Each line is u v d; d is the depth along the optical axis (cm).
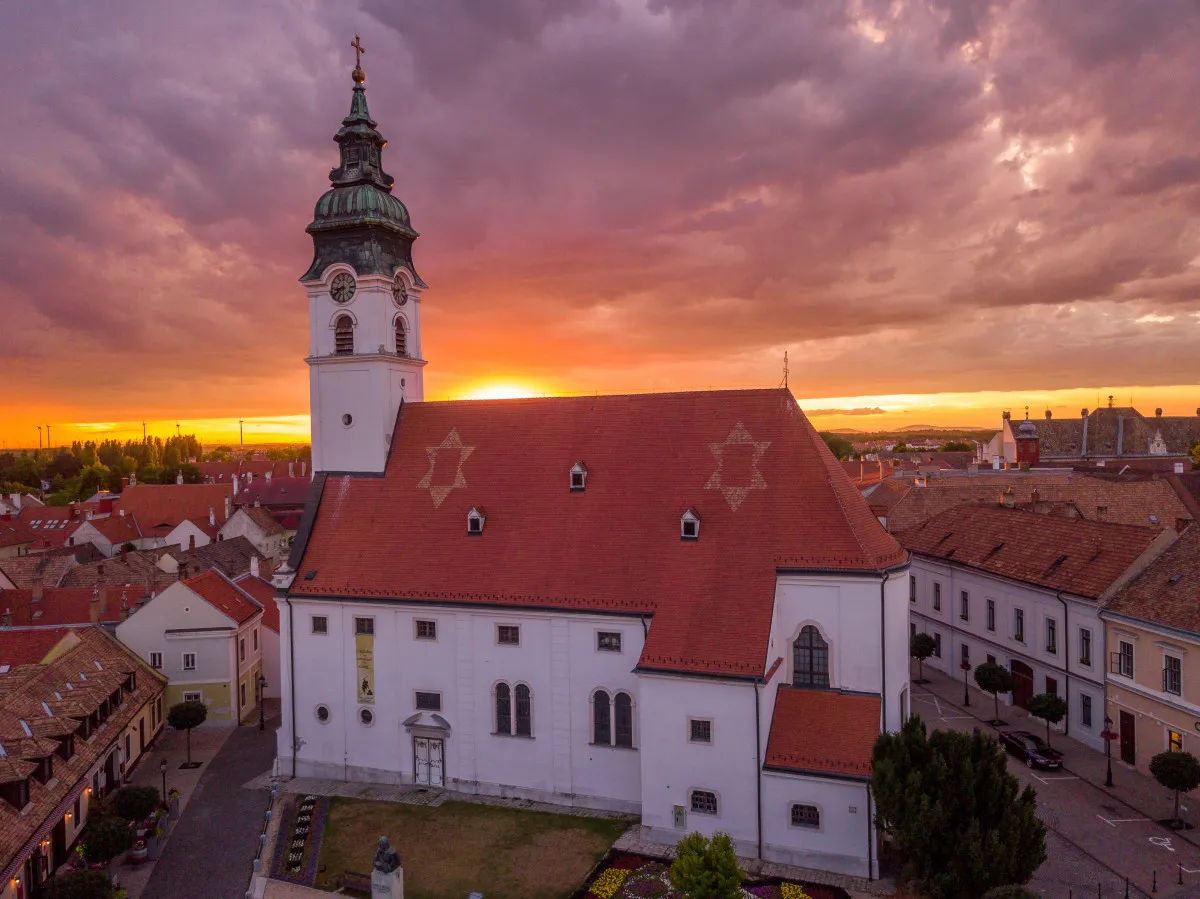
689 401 5238
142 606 6550
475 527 5153
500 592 4862
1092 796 4666
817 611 4431
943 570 7319
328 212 5672
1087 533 6044
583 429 5366
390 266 5728
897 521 9388
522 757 4850
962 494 9644
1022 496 9450
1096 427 16712
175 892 4009
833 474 4794
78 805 4419
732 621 4303
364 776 5175
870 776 3825
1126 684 5094
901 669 4591
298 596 5222
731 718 4122
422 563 5131
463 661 4934
